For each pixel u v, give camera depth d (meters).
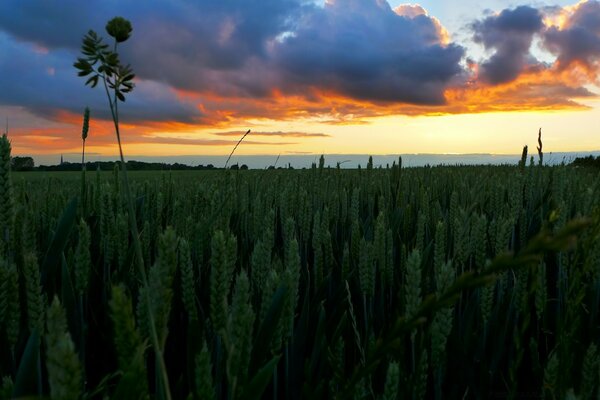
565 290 1.68
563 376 1.06
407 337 1.66
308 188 3.95
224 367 1.10
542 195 3.21
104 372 1.65
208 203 2.58
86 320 1.71
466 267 2.15
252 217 2.67
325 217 2.14
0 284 1.11
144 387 0.61
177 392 1.31
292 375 1.40
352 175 5.41
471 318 1.76
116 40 0.71
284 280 1.18
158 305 0.70
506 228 1.74
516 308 1.73
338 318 1.76
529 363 1.88
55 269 1.60
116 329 0.60
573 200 3.25
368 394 1.14
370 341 1.39
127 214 2.46
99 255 2.20
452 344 1.64
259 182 4.04
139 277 1.73
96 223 2.60
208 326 1.41
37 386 0.90
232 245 1.25
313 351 1.42
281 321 1.10
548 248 0.46
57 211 3.01
